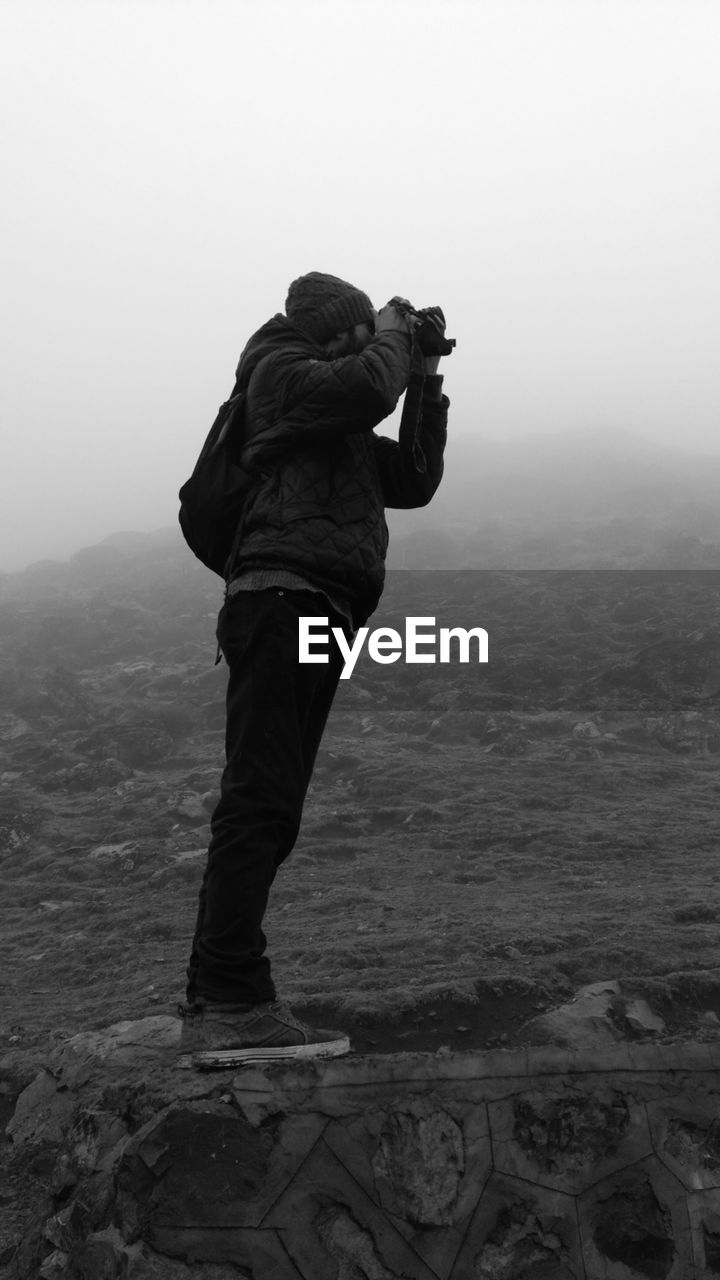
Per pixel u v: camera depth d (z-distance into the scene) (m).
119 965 8.12
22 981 8.02
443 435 2.88
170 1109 2.45
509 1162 2.58
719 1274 2.59
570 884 9.39
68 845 13.23
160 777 17.03
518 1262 2.51
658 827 11.90
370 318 2.75
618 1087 2.70
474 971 5.51
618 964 5.68
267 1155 2.44
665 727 18.02
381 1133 2.51
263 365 2.60
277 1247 2.38
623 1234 2.58
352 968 6.40
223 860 2.56
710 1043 2.82
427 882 10.14
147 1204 2.40
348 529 2.57
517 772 15.77
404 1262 2.44
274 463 2.59
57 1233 2.86
